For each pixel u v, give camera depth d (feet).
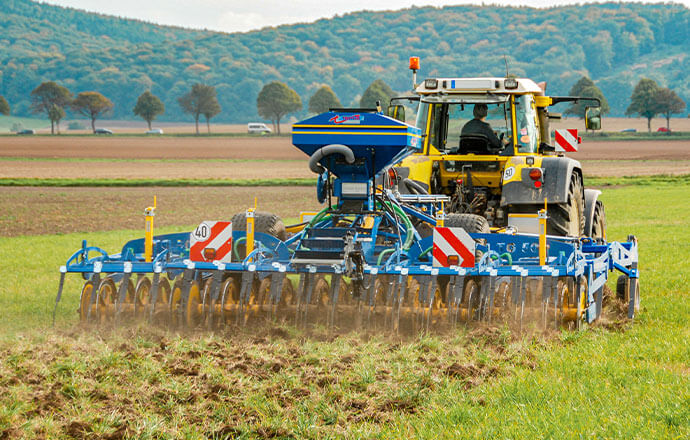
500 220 71.15
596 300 59.57
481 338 51.08
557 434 33.83
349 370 44.86
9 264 92.94
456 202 72.64
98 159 487.20
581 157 508.12
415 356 47.67
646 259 95.71
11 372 44.04
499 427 35.14
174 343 50.14
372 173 58.13
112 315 55.62
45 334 52.80
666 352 47.85
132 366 45.47
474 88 70.49
